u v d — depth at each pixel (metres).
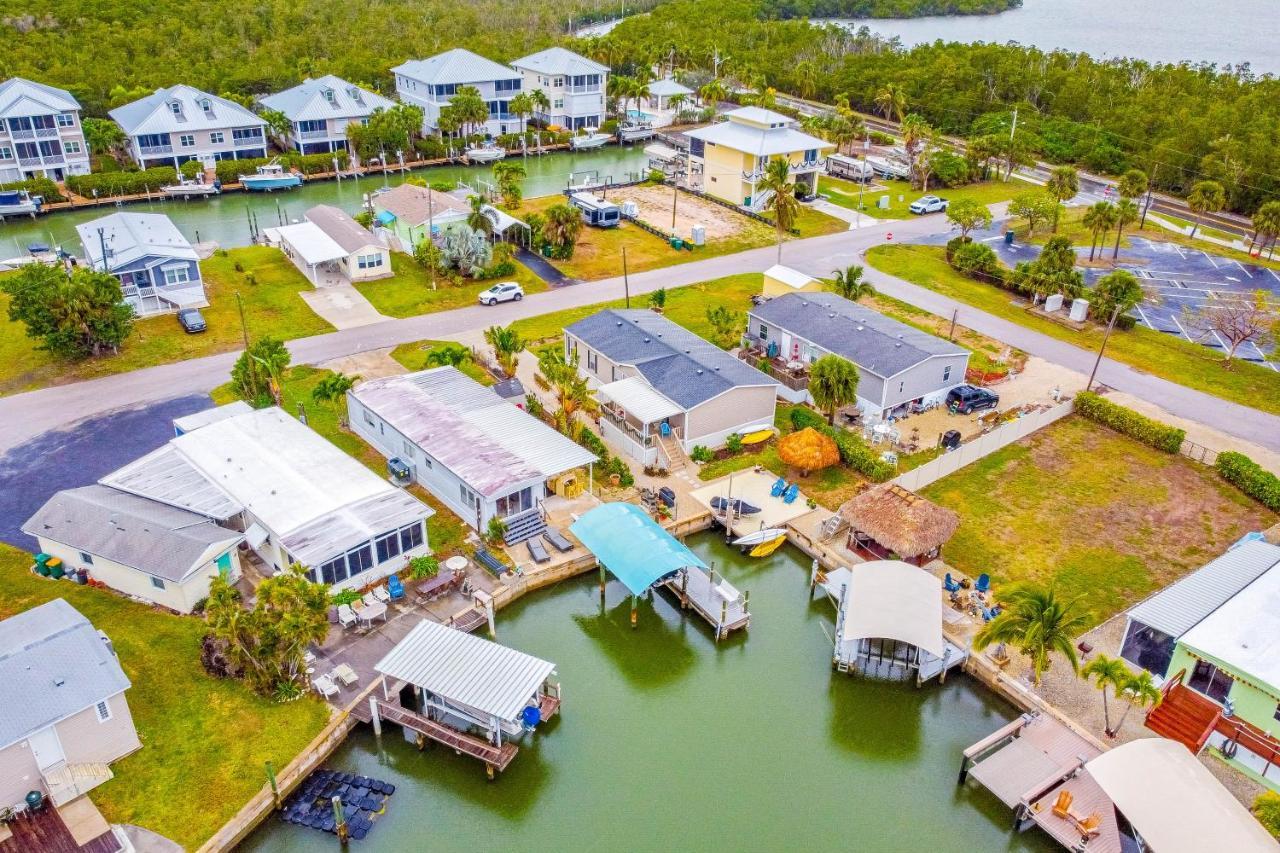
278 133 118.31
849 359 61.47
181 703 37.38
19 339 69.06
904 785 36.53
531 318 75.44
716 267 88.25
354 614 42.03
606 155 134.00
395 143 117.56
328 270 84.62
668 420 56.66
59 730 32.88
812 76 159.00
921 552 45.44
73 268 78.25
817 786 36.34
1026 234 100.31
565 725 39.03
